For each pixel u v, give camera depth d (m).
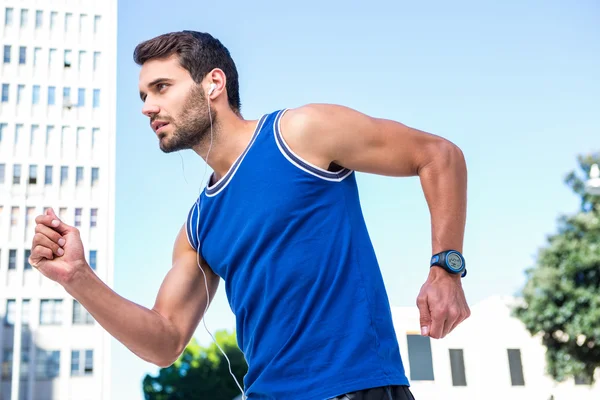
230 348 49.22
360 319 1.56
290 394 1.52
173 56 1.79
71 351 52.72
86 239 55.19
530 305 24.48
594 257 23.39
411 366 31.88
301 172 1.65
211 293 1.96
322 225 1.63
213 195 1.77
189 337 1.93
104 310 1.79
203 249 1.82
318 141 1.64
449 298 1.59
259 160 1.68
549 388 33.41
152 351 1.86
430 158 1.67
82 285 1.76
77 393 52.25
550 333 24.41
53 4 58.78
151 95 1.81
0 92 56.62
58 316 52.97
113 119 57.81
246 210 1.68
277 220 1.63
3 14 57.81
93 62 58.56
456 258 1.62
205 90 1.78
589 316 23.39
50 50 58.16
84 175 56.44
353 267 1.61
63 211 55.28
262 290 1.64
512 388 33.06
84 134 57.19
